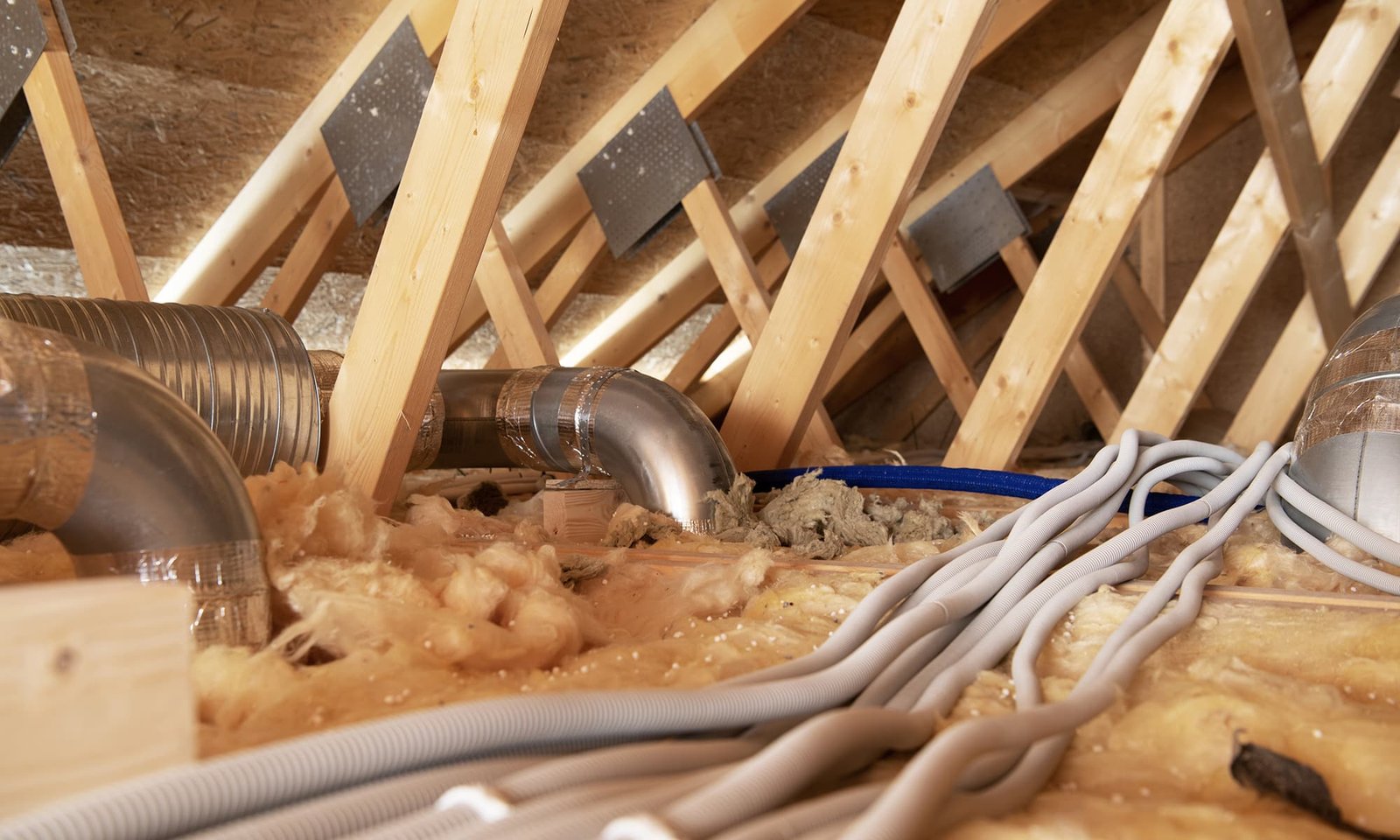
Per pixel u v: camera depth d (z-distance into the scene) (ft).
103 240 8.23
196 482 3.85
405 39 9.43
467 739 2.52
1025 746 2.72
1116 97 12.83
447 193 5.76
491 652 3.82
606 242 12.10
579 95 11.07
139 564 3.78
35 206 9.96
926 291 13.05
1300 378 11.69
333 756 2.37
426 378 6.10
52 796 2.11
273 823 2.16
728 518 6.98
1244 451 11.90
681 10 10.30
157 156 10.09
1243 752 2.80
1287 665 3.90
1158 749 3.07
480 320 12.87
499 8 5.45
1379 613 4.33
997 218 13.98
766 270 14.23
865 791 2.51
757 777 2.32
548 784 2.36
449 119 5.73
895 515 7.25
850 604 4.86
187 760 2.35
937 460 15.62
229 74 9.60
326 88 10.36
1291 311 16.12
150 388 3.87
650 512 7.07
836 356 8.34
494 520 7.23
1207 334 10.20
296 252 11.21
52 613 2.13
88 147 8.27
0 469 3.42
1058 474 12.07
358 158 10.19
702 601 4.98
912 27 7.37
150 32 8.69
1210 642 4.15
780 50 11.17
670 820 2.09
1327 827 2.58
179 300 11.90
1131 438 5.37
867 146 7.72
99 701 2.19
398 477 6.33
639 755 2.58
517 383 8.09
